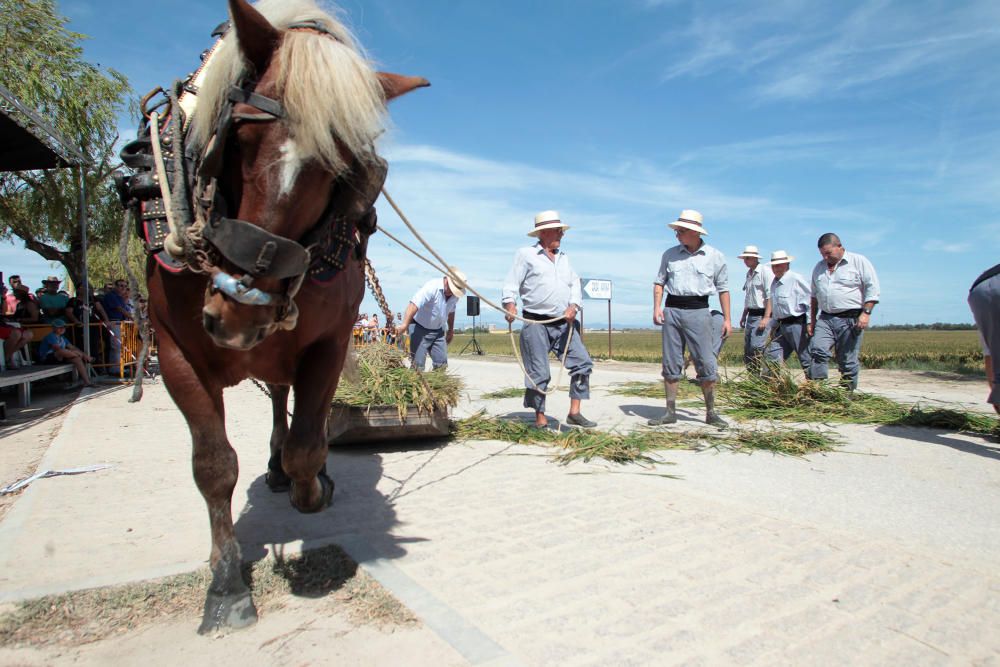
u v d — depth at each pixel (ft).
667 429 24.66
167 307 9.04
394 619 9.22
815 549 11.98
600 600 9.91
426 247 13.75
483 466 18.75
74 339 43.42
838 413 27.45
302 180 7.01
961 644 8.59
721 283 25.17
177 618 9.42
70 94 50.03
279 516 14.03
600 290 71.61
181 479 17.17
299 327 9.52
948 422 24.53
